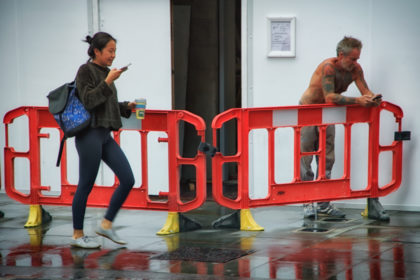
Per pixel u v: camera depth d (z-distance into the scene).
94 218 12.52
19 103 14.81
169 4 14.05
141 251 9.68
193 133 16.36
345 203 13.20
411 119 12.66
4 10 14.72
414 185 12.76
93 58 9.83
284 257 9.04
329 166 12.37
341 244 9.80
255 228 11.05
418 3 12.49
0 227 11.77
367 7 12.73
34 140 11.85
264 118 11.20
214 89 16.20
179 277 8.15
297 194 11.55
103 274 8.41
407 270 8.23
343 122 11.70
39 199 11.91
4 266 8.91
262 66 13.30
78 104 9.64
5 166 11.97
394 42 12.64
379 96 11.41
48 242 10.45
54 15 14.48
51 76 14.60
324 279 7.89
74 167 14.69
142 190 11.28
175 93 16.22
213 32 16.08
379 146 12.02
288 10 13.12
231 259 9.00
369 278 7.88
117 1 14.24
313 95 12.02
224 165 16.66
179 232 11.05
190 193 15.20
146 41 14.20
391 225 11.39
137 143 14.41
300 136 12.36
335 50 12.96
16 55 14.74
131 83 14.32
